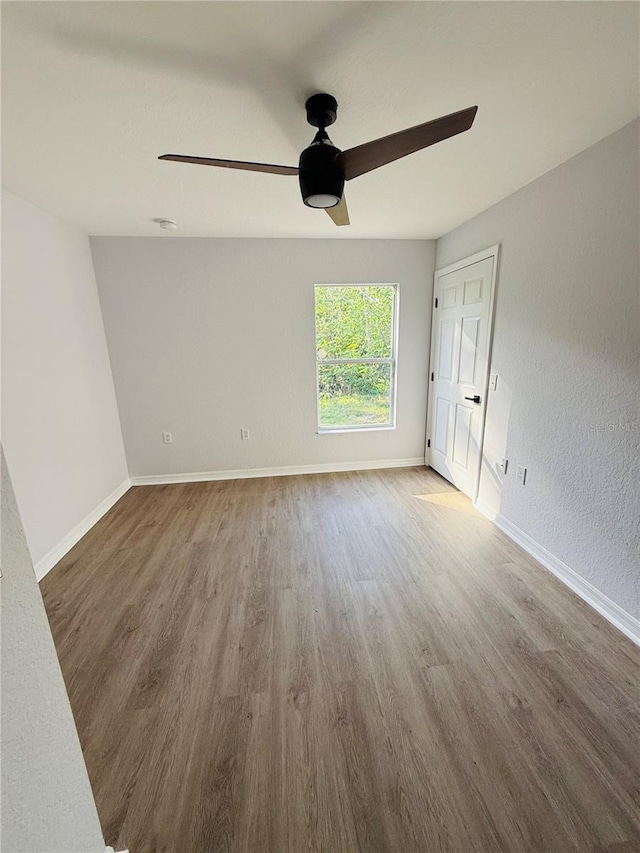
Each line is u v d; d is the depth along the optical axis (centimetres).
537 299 217
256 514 296
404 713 133
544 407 216
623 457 168
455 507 301
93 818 86
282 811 106
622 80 130
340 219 183
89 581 215
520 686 142
